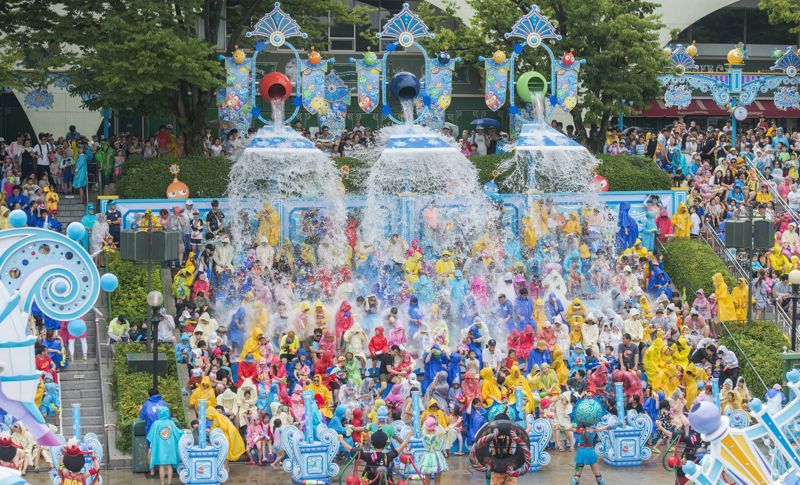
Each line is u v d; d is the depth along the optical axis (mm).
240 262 53781
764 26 82125
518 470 35094
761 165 66312
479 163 60281
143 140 67625
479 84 72625
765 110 78562
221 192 57688
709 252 58062
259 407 43781
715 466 28203
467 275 54562
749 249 52656
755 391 49812
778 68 69438
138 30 56000
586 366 47656
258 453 42688
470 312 52656
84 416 44938
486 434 34969
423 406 45312
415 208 57531
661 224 60438
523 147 59625
